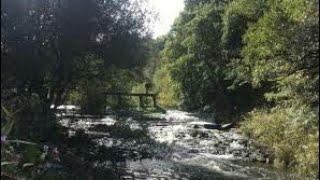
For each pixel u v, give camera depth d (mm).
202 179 15719
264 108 29984
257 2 33625
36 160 10492
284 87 17125
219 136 25672
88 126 24797
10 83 18531
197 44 43219
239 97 38031
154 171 16625
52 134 19094
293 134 17859
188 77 46438
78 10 20781
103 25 22078
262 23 22031
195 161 18953
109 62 22797
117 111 31312
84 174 14297
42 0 19656
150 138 24312
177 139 24578
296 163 17203
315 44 14156
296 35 14734
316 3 14102
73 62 22031
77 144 19562
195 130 27891
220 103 41281
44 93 20984
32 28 19250
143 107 45312
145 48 24078
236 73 35156
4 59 18078
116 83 24969
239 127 28625
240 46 36312
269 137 21516
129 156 18953
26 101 18562
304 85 14992
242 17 36219
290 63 15477
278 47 15938
